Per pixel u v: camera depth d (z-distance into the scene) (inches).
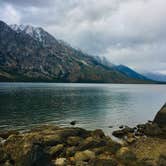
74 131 1584.6
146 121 2573.8
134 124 2390.5
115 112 3174.2
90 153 1198.3
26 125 2209.6
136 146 1456.7
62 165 1082.1
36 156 1007.0
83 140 1462.8
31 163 985.5
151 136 1802.4
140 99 5300.2
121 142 1637.6
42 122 2370.8
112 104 4116.6
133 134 1838.1
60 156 1248.2
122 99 5167.3
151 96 6309.1
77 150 1307.8
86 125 2273.6
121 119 2652.6
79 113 2999.5
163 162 1045.8
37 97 4955.7
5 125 2187.5
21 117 2620.6
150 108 3690.9
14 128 2069.4
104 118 2684.5
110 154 1215.6
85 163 1100.5
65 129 1609.3
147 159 1108.5
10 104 3690.9
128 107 3752.5
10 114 2802.7
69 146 1408.7
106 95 6195.9
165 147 1406.3
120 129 2110.0
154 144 1497.3
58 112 3038.9
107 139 1514.5
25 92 6289.4
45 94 5841.5
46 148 1288.1
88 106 3730.3
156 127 1877.5
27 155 1003.9
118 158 1114.7
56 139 1425.9
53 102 4138.8
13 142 1207.6
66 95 5738.2
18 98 4596.5
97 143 1365.7
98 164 1036.5
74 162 1128.2
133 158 1102.4
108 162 1034.7
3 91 6397.6
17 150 1082.7
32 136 1396.4
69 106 3668.8
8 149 1127.0
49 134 1501.0
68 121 2456.9
